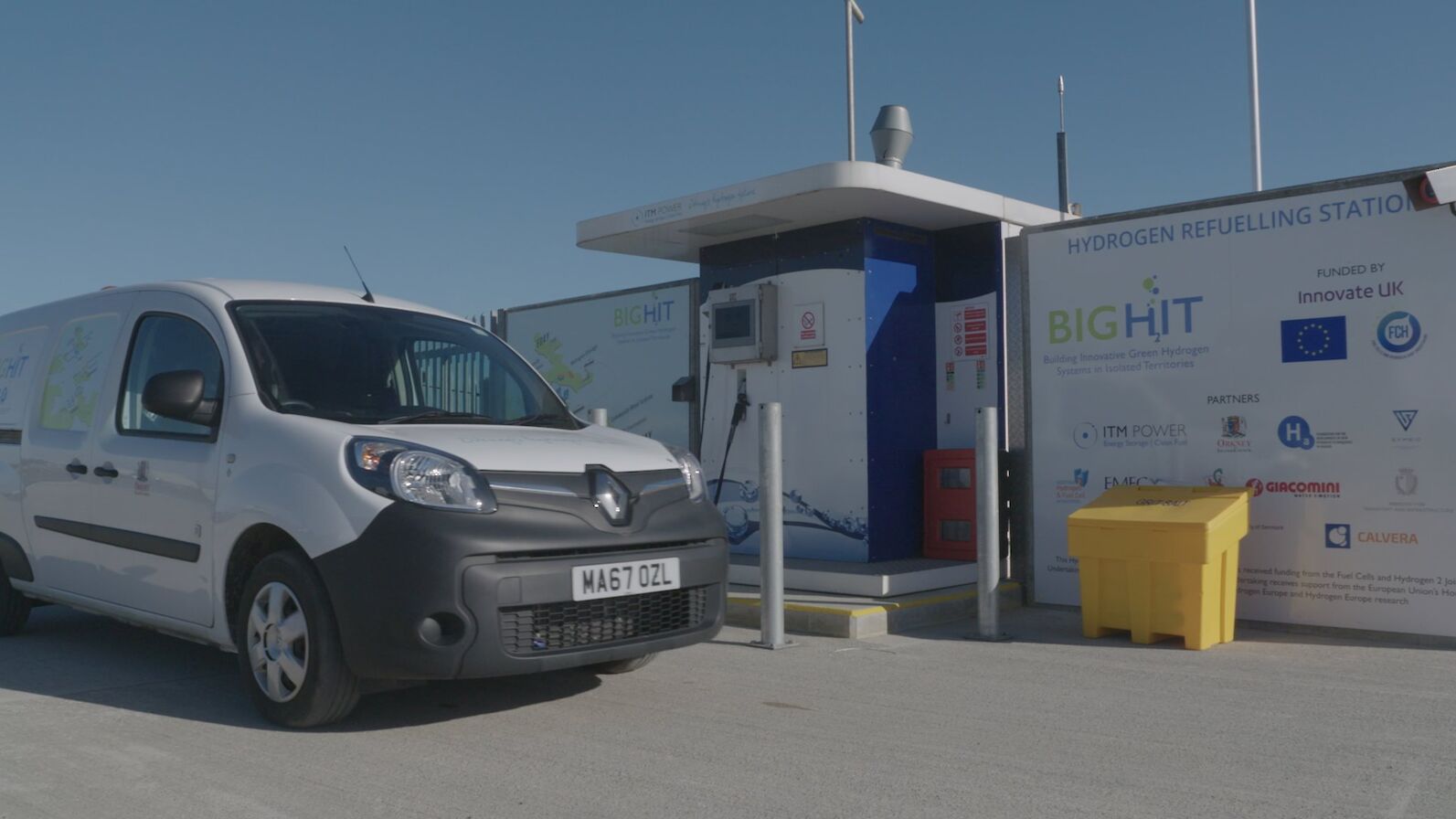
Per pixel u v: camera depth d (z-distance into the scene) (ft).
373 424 16.61
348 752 14.61
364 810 12.41
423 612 14.24
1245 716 16.66
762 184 27.14
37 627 24.59
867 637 23.44
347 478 14.93
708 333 32.12
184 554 17.10
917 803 12.61
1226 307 24.67
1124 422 26.13
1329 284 23.40
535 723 16.10
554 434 17.42
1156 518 22.44
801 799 12.73
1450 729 15.89
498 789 13.11
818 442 29.48
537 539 14.94
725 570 17.43
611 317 36.99
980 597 23.29
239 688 18.38
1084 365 26.73
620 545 15.69
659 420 35.40
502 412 19.15
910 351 29.76
